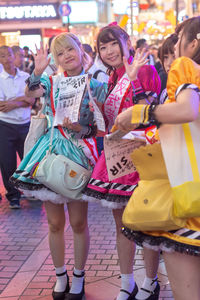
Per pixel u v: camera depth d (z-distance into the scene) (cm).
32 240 487
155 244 229
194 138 213
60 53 339
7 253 455
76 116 332
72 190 328
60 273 357
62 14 1698
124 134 258
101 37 326
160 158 227
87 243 354
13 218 564
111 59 326
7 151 600
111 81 335
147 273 324
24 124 613
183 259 221
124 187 310
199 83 214
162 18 3033
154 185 231
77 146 341
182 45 235
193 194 209
